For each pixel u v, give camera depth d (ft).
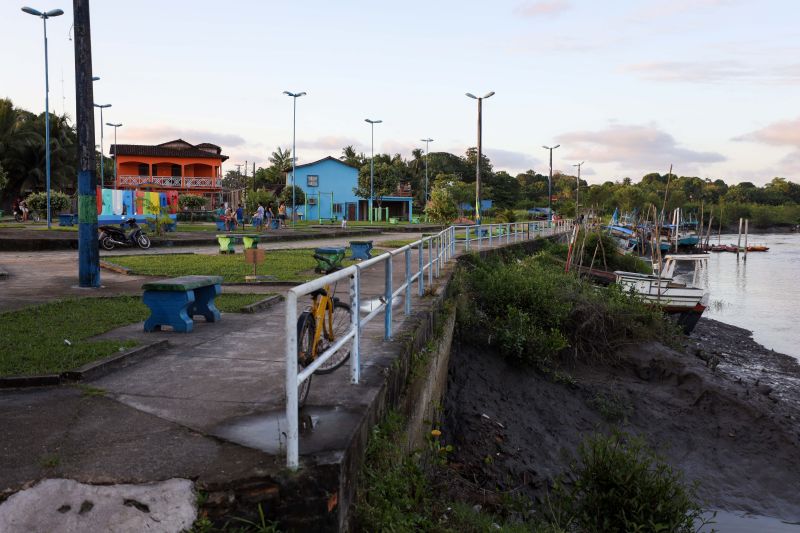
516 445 36.52
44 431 14.48
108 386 18.33
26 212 137.49
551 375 49.08
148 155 211.41
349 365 19.69
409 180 327.26
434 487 22.93
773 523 32.07
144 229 101.71
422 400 25.40
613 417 44.09
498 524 20.25
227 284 43.88
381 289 41.93
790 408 47.03
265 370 20.25
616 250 129.70
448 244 62.75
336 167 236.22
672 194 358.43
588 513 21.91
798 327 84.43
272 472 12.14
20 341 23.31
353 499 13.92
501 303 54.65
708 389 46.34
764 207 454.81
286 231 122.52
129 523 11.44
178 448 13.42
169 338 25.26
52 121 192.75
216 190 212.02
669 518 20.89
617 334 55.77
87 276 41.34
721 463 39.01
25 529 11.25
